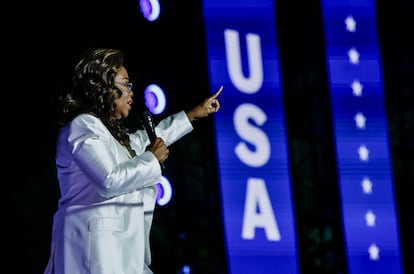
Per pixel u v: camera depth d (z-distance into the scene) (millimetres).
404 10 17969
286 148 16312
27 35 17531
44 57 17500
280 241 16141
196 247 18156
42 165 17797
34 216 17812
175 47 17156
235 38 16438
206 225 18156
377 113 16781
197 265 18109
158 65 17156
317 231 18297
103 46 17203
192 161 17734
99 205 6496
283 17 17797
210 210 17703
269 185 16219
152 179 6457
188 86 17219
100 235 6434
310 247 18641
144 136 7551
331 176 17656
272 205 16203
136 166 6367
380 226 16594
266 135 16312
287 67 17812
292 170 17750
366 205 16609
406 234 18547
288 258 16109
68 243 6461
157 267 18109
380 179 16656
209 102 7836
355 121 16750
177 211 17797
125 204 6578
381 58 17375
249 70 16406
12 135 17703
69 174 6543
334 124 16734
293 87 17922
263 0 16562
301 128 17781
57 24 17422
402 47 18031
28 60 17547
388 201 16625
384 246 16562
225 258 17828
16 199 17781
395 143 18359
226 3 16484
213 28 16438
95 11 17250
